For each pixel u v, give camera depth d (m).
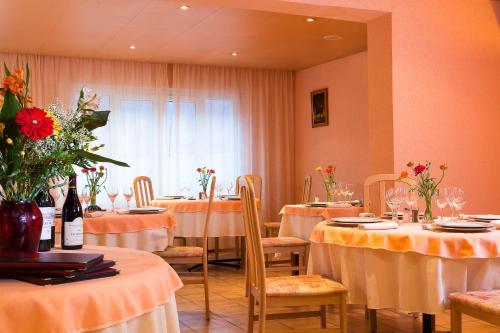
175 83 8.37
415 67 5.05
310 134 8.77
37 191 1.75
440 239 2.75
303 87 8.94
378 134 5.13
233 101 8.71
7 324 1.24
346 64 7.96
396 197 3.34
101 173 4.30
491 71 5.34
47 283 1.36
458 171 5.20
